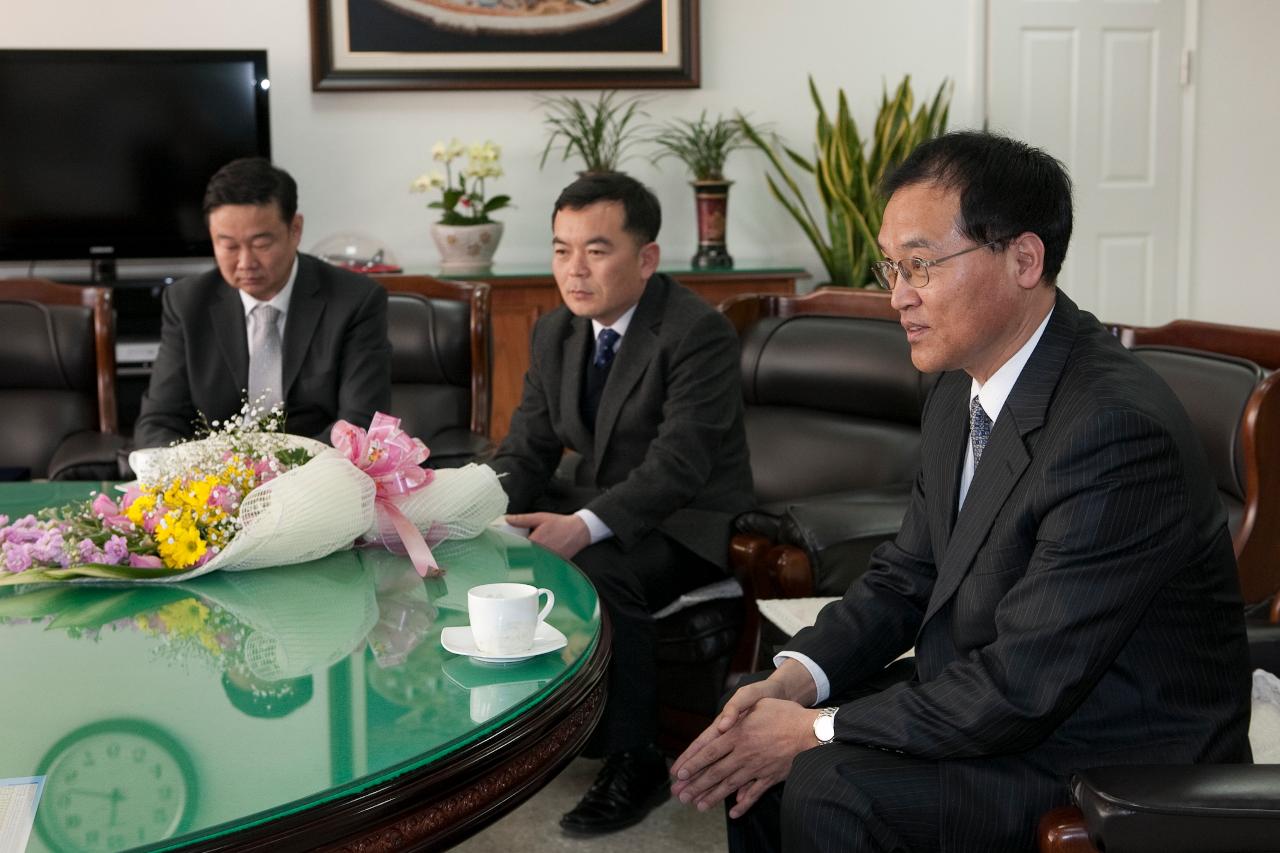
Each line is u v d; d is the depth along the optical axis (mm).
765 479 2867
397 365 3314
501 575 1798
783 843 1479
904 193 1518
